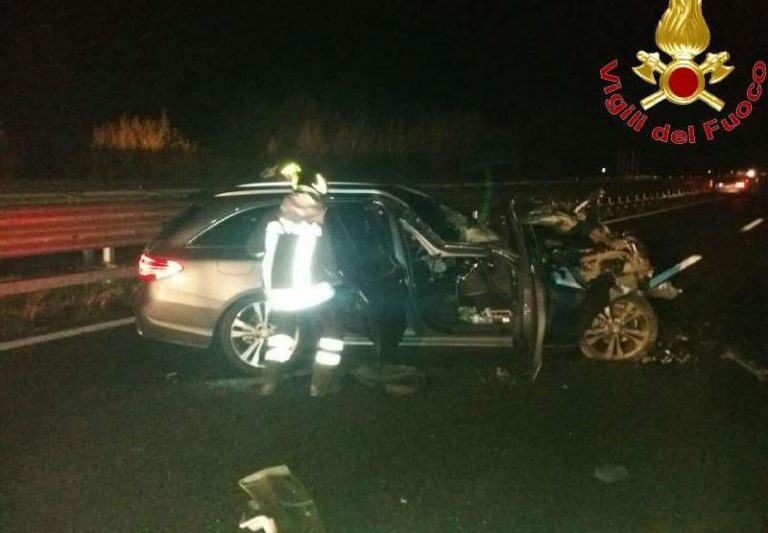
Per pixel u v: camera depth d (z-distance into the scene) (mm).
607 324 7906
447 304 7738
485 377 7531
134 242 13539
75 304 10461
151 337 7672
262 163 34938
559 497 5086
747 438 6078
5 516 4789
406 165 41750
